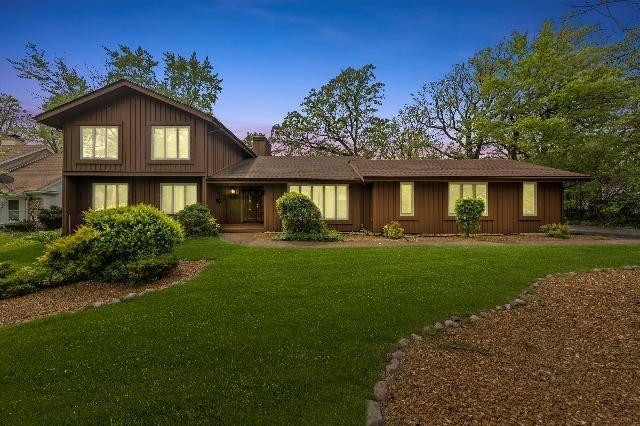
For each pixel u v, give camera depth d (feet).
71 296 22.81
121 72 108.68
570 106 73.26
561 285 22.22
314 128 115.24
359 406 9.91
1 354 13.41
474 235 50.88
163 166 54.49
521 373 12.14
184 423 9.17
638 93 54.75
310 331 15.17
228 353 13.17
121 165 54.49
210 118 53.26
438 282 23.06
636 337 14.79
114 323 16.60
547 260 29.76
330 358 12.76
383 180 51.39
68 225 54.95
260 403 10.02
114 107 54.70
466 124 94.17
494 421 9.39
